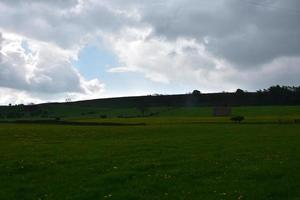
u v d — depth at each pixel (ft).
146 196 77.61
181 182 87.76
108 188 83.66
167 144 161.68
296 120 395.75
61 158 122.52
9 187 87.81
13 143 176.55
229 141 176.14
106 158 121.60
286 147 147.95
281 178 90.02
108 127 325.42
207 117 579.07
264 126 320.70
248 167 102.94
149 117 644.27
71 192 81.92
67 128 305.73
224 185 84.33
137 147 150.71
